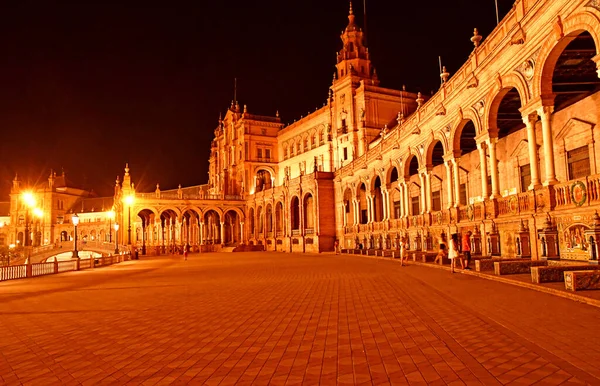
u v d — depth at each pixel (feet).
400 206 132.36
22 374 21.49
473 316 31.42
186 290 55.57
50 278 82.33
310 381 18.99
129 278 77.82
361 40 212.64
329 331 28.68
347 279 61.93
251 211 256.73
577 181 50.78
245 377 19.81
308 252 191.21
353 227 167.22
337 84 208.33
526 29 58.65
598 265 43.21
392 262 93.66
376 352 23.24
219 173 316.40
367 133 192.24
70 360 23.77
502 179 90.79
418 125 105.29
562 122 73.82
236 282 64.03
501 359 21.02
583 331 25.16
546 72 56.03
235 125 285.64
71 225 391.04
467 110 80.12
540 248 58.29
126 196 231.09
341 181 182.19
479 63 73.20
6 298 52.08
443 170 116.57
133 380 19.95
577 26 48.11
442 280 53.78
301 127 252.21
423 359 21.65
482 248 76.43
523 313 30.96
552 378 18.11
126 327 32.19
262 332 29.07
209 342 26.76
